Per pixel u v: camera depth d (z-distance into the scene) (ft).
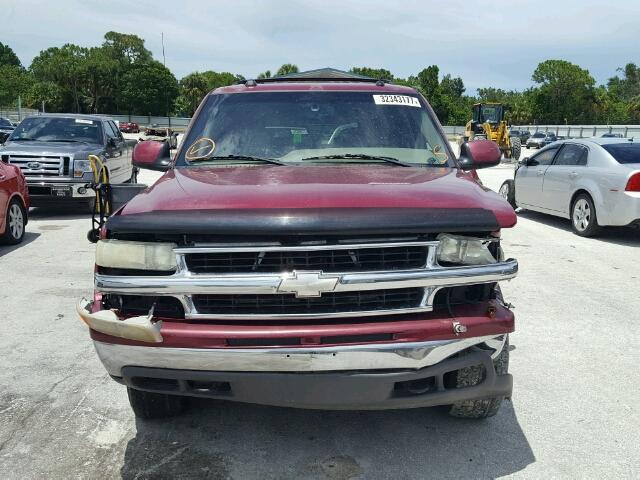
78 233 31.68
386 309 9.09
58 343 15.94
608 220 30.30
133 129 239.71
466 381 10.05
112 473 10.12
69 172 35.32
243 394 9.14
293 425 11.75
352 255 9.08
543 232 33.73
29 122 40.14
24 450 10.80
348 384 8.89
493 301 9.80
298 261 9.05
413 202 9.53
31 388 13.28
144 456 10.64
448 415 12.18
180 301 9.09
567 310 19.22
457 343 9.18
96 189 14.19
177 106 340.59
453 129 261.03
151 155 14.06
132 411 12.28
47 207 41.27
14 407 12.39
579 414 12.32
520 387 13.56
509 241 30.96
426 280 8.98
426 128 14.03
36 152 35.19
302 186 10.11
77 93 331.77
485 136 96.89
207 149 13.25
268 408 12.42
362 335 8.86
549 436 11.42
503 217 9.68
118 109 341.62
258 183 10.43
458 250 9.30
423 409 12.45
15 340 16.14
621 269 24.97
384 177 11.09
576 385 13.70
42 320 17.72
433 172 11.96
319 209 9.00
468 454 10.76
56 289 20.95
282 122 13.71
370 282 8.79
